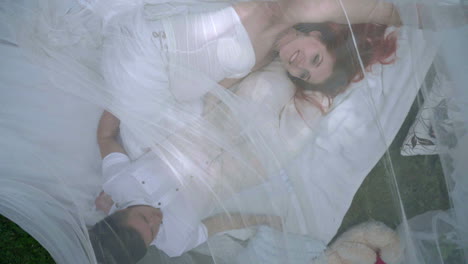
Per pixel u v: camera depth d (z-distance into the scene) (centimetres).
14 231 185
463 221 116
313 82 127
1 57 133
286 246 120
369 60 124
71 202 121
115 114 124
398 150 121
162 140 121
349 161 125
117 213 118
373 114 125
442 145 117
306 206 123
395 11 121
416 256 117
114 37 130
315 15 124
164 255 119
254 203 121
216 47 125
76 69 130
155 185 118
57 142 126
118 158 122
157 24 129
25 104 128
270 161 123
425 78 119
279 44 126
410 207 119
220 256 121
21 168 125
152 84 124
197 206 119
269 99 126
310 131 127
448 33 117
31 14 138
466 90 114
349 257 120
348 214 122
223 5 130
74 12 137
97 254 117
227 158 121
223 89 126
